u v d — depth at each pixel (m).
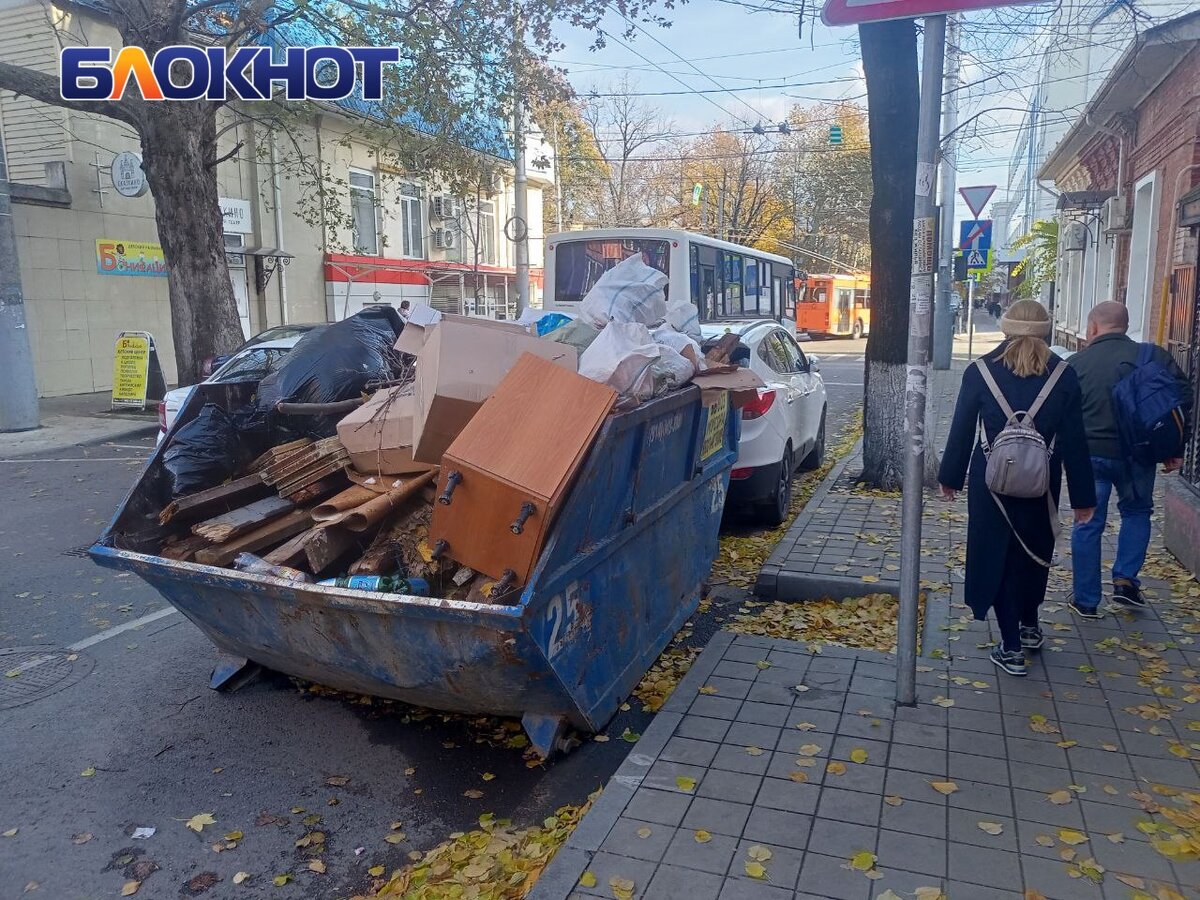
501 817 3.78
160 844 3.62
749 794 3.48
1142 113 14.07
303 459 4.43
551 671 3.75
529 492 3.42
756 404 7.68
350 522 3.95
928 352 3.95
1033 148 35.59
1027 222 48.09
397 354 5.35
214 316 13.66
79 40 16.08
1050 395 4.23
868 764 3.68
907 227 8.44
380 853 3.56
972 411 4.37
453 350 3.91
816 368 10.82
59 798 3.95
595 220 49.72
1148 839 3.14
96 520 8.74
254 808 3.87
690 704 4.25
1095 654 4.73
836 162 51.66
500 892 3.19
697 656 5.13
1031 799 3.40
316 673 4.40
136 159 16.69
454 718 4.61
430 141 16.36
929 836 3.19
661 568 5.04
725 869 3.04
